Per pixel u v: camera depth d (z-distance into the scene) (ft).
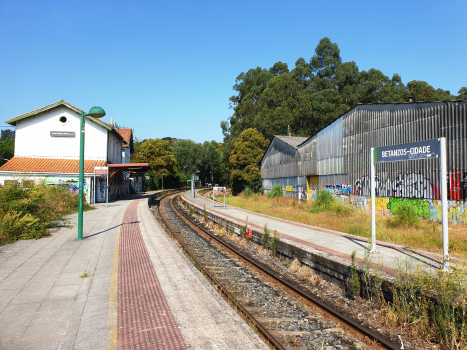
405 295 18.51
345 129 69.92
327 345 16.25
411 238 35.40
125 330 14.80
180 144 241.96
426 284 17.80
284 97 171.94
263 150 134.21
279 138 104.47
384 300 19.70
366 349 15.85
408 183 52.90
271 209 70.23
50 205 54.08
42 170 83.92
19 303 18.24
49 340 13.98
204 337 14.02
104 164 91.40
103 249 31.68
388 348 15.69
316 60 209.26
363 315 19.47
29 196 43.09
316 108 162.91
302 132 162.20
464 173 43.52
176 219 69.26
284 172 100.68
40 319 16.15
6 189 42.27
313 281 25.71
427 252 27.96
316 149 81.82
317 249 29.37
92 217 56.80
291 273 28.73
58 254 29.60
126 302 18.24
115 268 25.12
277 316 19.71
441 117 47.16
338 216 55.67
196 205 81.92
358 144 65.57
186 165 242.17
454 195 44.98
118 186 112.78
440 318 15.94
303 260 29.48
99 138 94.53
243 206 79.51
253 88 197.47
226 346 13.25
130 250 31.27
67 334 14.53
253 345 13.33
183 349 13.00
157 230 43.11
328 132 76.59
